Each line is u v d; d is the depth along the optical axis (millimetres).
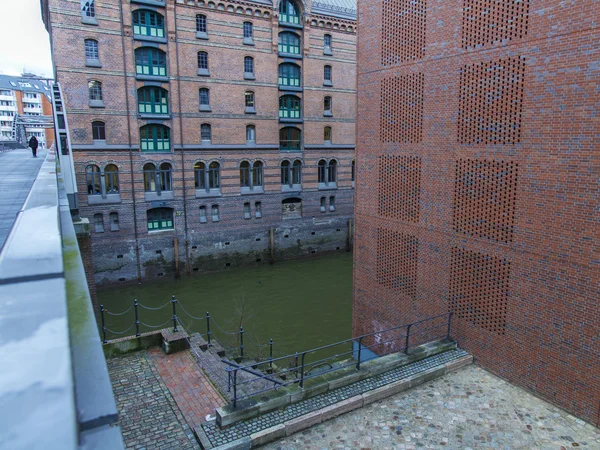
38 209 4320
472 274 13570
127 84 29453
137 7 29234
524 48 11555
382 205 16891
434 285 14930
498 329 12867
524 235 11984
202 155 32531
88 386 1412
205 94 32375
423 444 9734
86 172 29078
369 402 11172
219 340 23172
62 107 24953
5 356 1278
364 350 18500
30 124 53594
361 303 18484
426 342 15430
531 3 11305
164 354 14312
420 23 14609
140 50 29938
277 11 33906
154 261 31719
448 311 14492
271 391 10688
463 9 13148
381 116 16578
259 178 35500
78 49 27922
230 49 32594
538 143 11453
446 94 13891
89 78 28422
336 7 36875
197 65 31641
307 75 36250
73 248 3992
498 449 9664
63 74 27688
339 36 37281
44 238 2939
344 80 38062
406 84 15320
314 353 21859
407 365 12844
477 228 13289
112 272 30422
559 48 10805
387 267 16953
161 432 10258
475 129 13094
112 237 30203
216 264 34125
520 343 12273
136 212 30703
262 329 24672
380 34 16281
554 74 10961
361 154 17719
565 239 11078
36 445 911
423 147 14891
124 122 29656
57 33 27297
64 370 1230
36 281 2016
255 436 9453
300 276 33719
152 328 24609
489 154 12734
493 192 12711
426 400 11477
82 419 1251
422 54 14633
